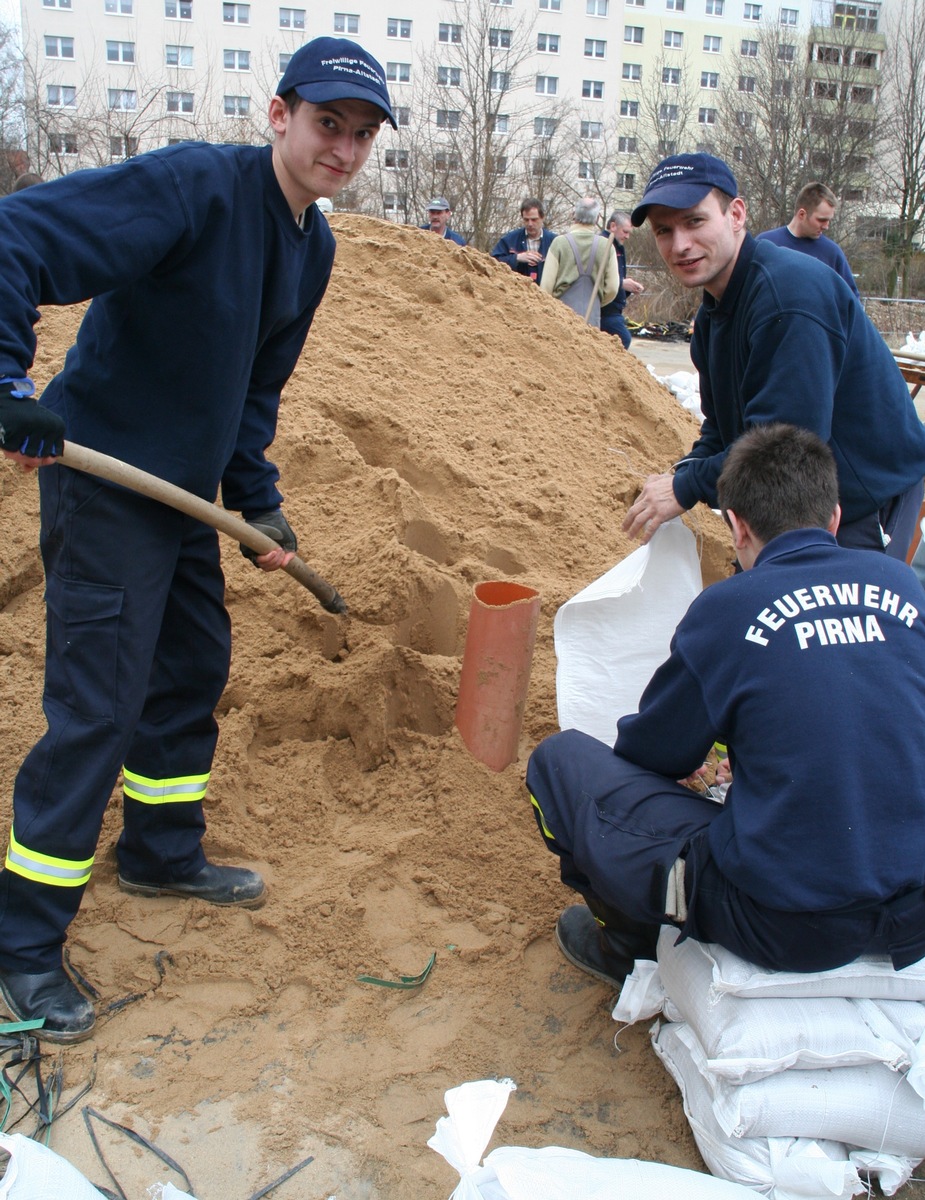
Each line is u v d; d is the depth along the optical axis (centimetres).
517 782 329
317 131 219
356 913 274
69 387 235
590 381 595
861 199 3338
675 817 231
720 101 4359
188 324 224
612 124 4772
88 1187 180
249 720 326
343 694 334
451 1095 188
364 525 402
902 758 202
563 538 458
